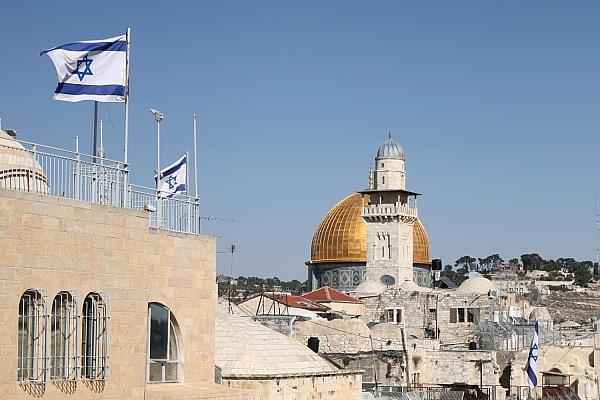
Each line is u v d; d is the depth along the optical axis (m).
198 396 61.09
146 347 58.41
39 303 50.75
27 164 55.56
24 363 50.16
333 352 135.00
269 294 172.38
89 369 54.03
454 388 135.38
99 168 57.12
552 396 131.62
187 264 63.50
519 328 172.75
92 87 55.97
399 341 143.88
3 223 48.66
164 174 71.62
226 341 83.50
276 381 80.12
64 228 52.25
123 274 56.62
